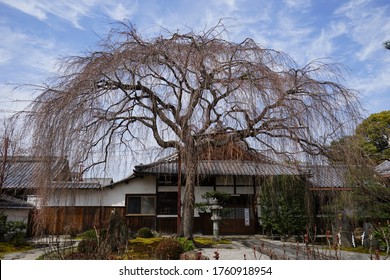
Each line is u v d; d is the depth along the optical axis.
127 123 7.23
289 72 7.09
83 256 6.05
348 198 7.16
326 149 6.47
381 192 7.64
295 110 6.12
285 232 11.34
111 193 13.80
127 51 6.81
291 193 9.03
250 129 6.43
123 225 8.84
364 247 9.09
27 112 6.34
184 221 9.02
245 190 13.84
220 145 7.05
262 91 6.07
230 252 8.36
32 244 9.88
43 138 5.79
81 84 6.21
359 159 6.48
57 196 6.07
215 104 6.56
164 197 13.91
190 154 7.12
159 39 7.33
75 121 5.83
